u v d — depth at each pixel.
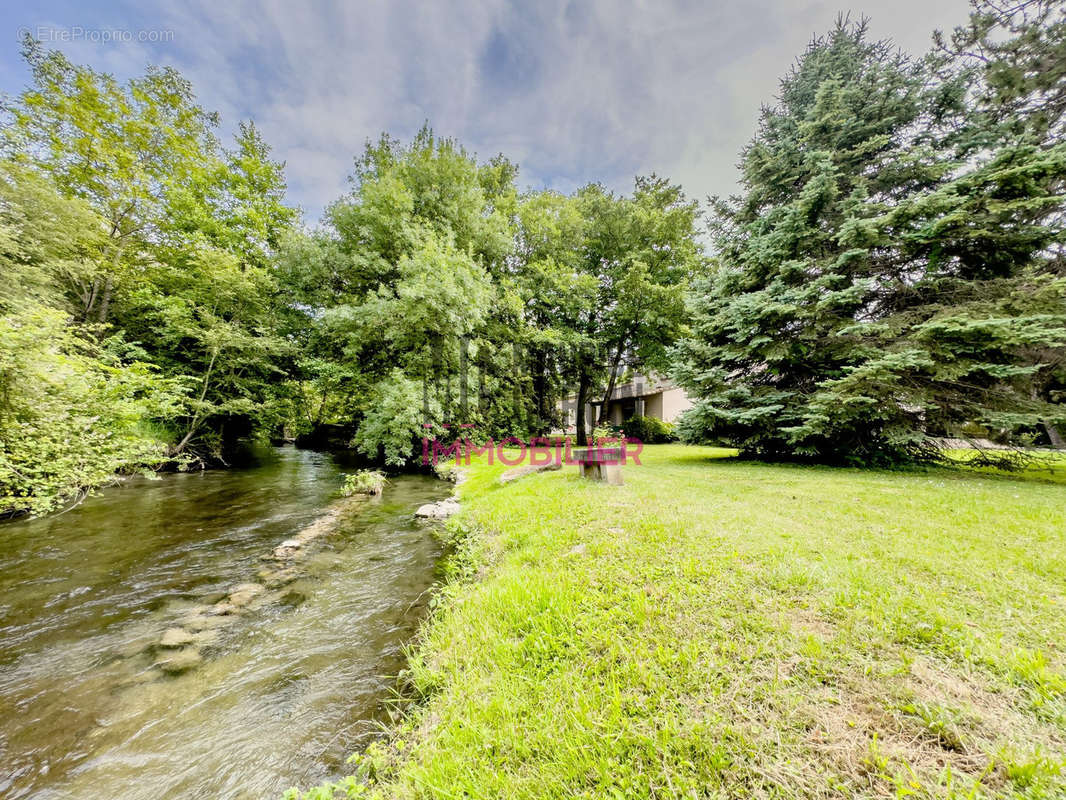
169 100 12.16
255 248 14.88
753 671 1.96
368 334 12.69
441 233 14.30
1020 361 7.83
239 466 12.85
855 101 9.99
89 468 5.96
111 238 11.47
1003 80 8.74
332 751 2.11
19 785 1.94
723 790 1.40
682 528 4.12
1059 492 5.99
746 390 9.89
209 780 1.97
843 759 1.46
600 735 1.70
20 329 5.24
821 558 3.26
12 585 4.17
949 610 2.40
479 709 2.03
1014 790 1.29
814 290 8.81
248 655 3.00
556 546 4.02
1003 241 7.89
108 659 2.96
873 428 9.34
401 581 4.30
